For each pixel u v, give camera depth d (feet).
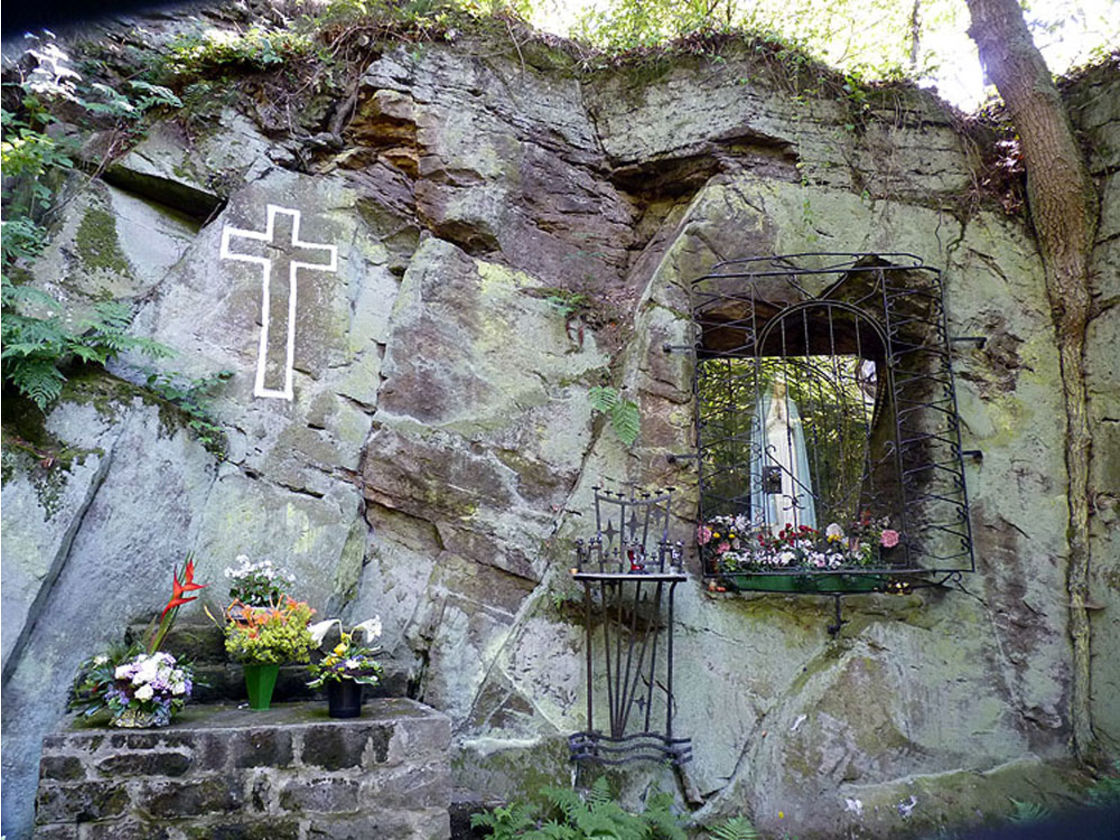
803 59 16.39
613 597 13.75
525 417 14.82
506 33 16.89
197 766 9.14
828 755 13.16
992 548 14.47
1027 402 15.15
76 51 14.03
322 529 13.24
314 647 10.87
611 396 14.57
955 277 15.65
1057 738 13.60
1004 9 16.20
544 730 12.94
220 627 12.00
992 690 13.79
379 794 9.58
